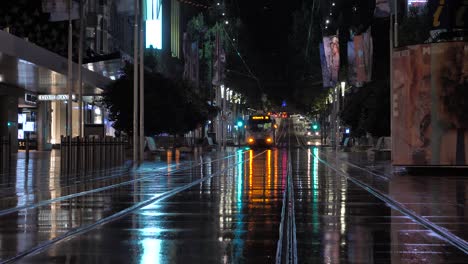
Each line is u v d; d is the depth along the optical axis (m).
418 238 10.79
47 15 62.94
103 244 10.14
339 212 14.45
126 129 52.91
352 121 60.31
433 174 28.58
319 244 10.18
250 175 27.78
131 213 14.20
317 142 118.12
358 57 43.03
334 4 114.00
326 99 117.38
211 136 96.31
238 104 136.62
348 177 26.45
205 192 19.48
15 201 16.77
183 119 56.91
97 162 33.91
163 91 53.75
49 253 9.36
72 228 11.87
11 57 37.16
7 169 30.91
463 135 27.52
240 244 10.17
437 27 28.89
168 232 11.42
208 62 104.00
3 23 60.34
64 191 19.89
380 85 48.00
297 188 21.00
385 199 17.44
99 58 52.81
